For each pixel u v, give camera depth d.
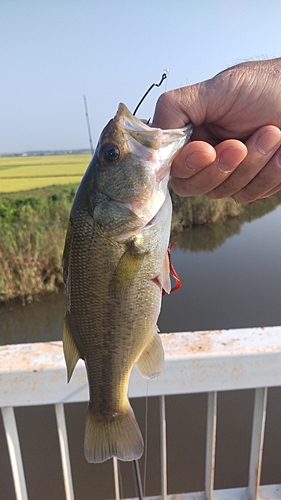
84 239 0.20
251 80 0.19
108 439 0.21
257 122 0.19
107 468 0.40
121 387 0.21
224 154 0.18
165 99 0.19
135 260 0.19
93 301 0.20
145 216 0.20
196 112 0.19
